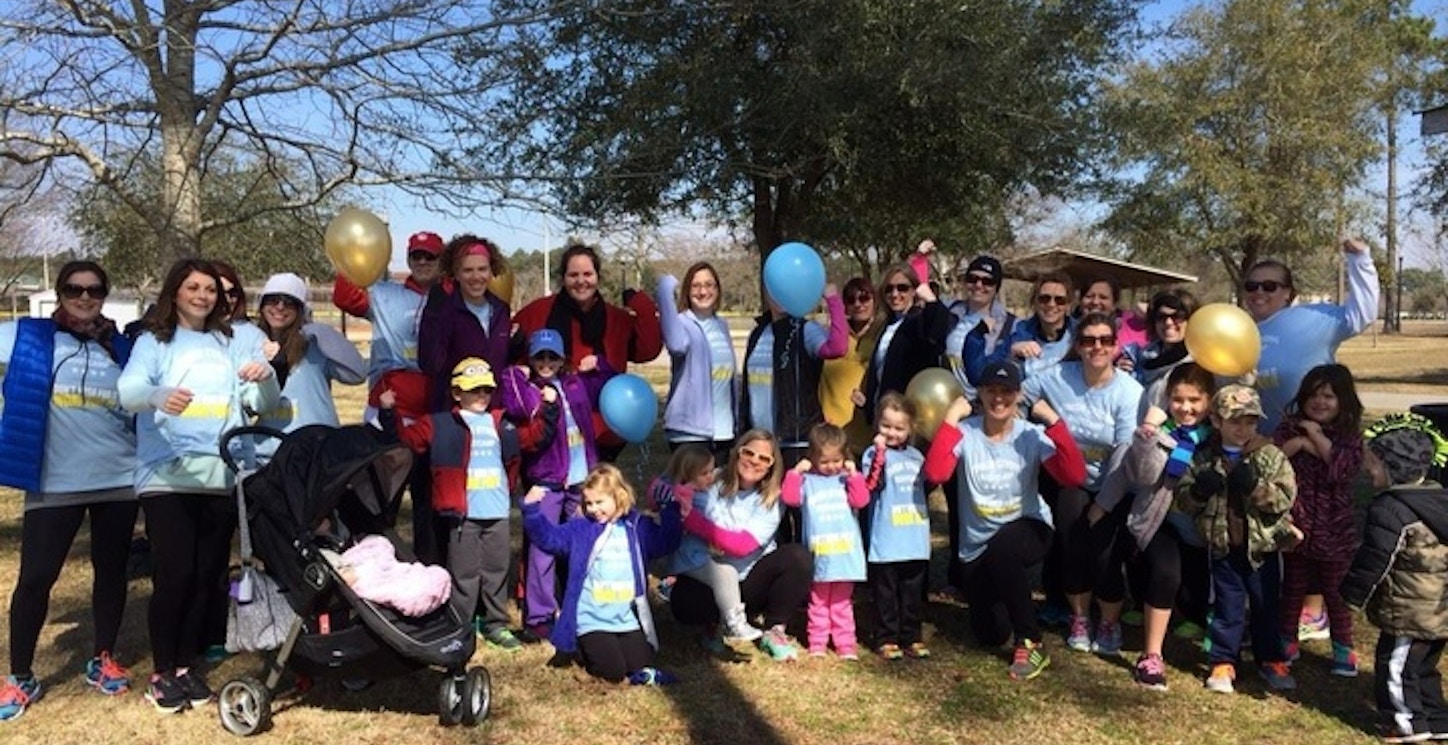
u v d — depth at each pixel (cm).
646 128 845
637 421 565
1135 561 534
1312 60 2539
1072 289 595
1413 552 427
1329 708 475
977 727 455
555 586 564
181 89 697
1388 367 2727
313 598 423
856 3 843
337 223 565
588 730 450
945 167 1159
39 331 468
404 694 489
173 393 434
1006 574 518
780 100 878
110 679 487
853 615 598
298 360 548
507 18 685
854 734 448
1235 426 478
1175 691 495
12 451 451
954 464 522
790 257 586
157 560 461
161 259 698
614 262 835
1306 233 2534
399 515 866
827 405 636
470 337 550
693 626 570
